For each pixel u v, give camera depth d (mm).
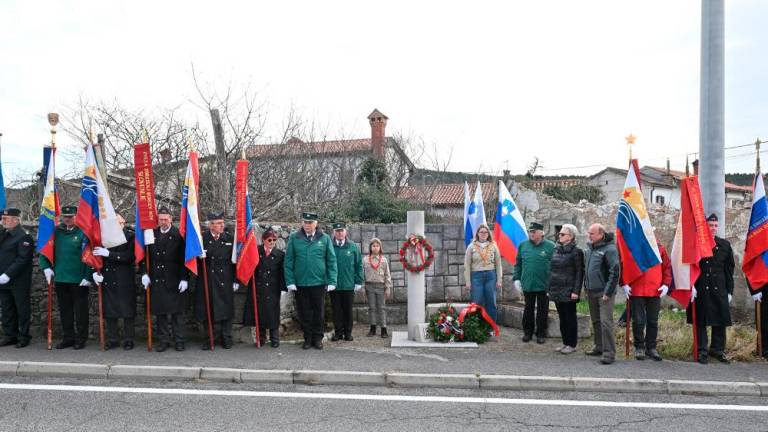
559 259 8719
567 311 8742
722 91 9570
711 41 9594
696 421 5781
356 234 11906
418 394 6672
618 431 5465
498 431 5422
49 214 8344
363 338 9867
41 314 9344
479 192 11867
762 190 8453
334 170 20797
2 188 9320
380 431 5371
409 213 9828
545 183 33719
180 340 8438
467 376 7082
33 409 5875
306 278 8695
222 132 14547
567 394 6773
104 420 5566
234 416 5742
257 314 8797
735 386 6848
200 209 15047
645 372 7398
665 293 8180
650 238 8141
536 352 8711
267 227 10289
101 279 8242
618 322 10477
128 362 7543
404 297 11961
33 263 9320
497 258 10047
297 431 5332
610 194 41188
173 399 6293
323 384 7082
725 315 8070
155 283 8320
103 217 8250
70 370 7289
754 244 8414
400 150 26219
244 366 7445
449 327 9305
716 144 9539
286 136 18375
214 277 8508
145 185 8344
